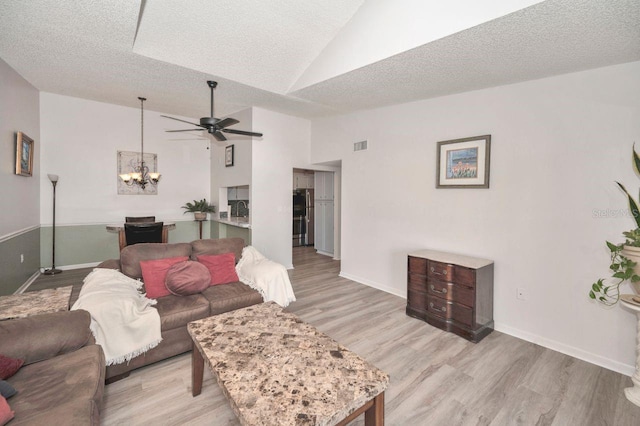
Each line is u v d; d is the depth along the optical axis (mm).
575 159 2555
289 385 1353
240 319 2037
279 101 4355
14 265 3637
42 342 1616
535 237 2789
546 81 2709
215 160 6262
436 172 3525
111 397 1974
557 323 2672
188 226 6375
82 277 4547
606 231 2414
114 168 5430
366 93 3541
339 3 2748
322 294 4082
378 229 4309
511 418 1831
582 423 1796
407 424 1771
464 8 2025
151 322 2229
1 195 3238
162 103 4938
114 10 2336
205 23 2855
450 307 2961
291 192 5371
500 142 3006
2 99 3256
